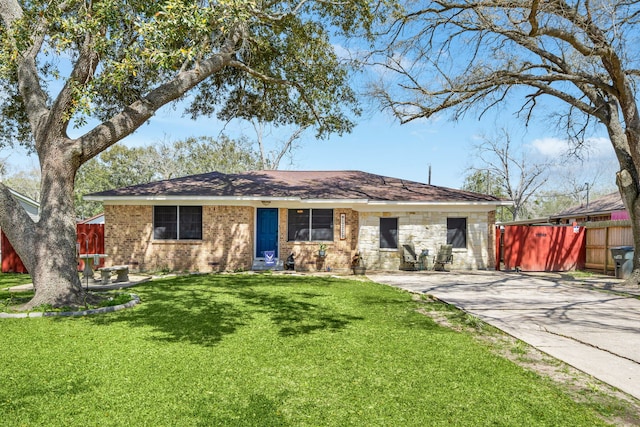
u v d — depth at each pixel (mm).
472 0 12656
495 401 4223
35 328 6785
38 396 4117
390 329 7117
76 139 8992
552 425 3750
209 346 5895
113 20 8078
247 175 20312
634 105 13125
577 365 5453
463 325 7602
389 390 4449
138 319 7523
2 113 13062
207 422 3650
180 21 7625
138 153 44625
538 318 8203
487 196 18375
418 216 17641
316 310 8594
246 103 16031
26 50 8734
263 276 14492
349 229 17281
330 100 14578
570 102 14555
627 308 9305
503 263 19234
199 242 16281
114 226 16406
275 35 14242
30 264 8578
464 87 13469
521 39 13055
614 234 16672
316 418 3777
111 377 4656
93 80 7605
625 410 4121
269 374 4852
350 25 13719
